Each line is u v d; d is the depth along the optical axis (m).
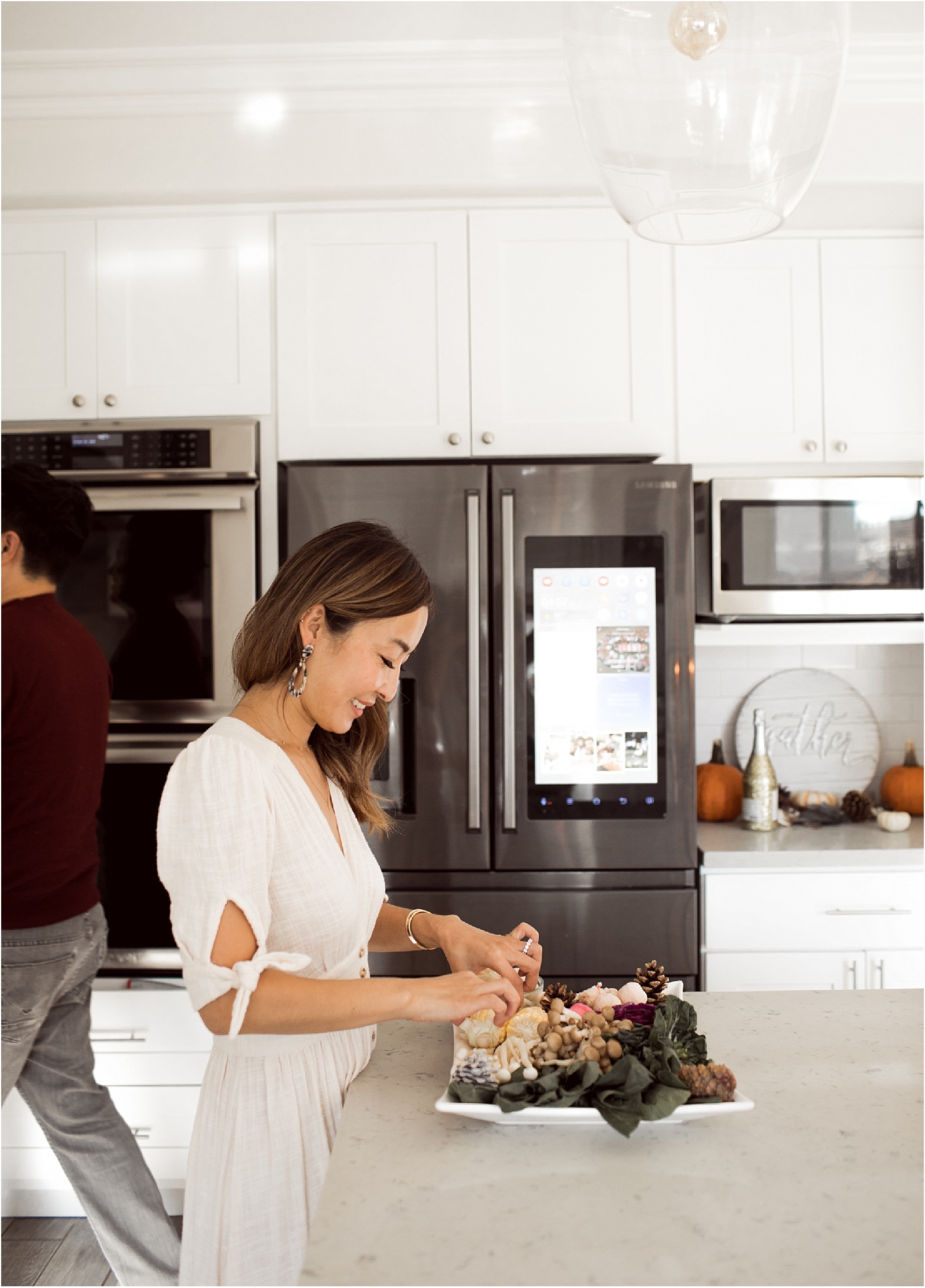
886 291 2.55
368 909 1.23
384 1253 0.79
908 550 2.42
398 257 2.48
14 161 2.43
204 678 2.38
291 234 2.48
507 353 2.48
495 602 2.29
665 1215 0.84
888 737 2.95
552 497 2.28
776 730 2.94
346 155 2.43
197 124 2.43
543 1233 0.81
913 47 2.31
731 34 0.85
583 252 2.48
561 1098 0.97
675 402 2.54
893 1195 0.87
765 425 2.54
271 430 2.49
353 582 1.14
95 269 2.49
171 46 2.35
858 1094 1.07
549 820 2.28
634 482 2.28
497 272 2.48
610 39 0.88
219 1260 1.08
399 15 2.24
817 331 2.54
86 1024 2.00
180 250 2.49
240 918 1.02
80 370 2.49
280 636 1.17
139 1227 1.94
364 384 2.48
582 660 2.29
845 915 2.33
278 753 1.13
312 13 2.22
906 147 2.35
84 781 1.93
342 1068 1.14
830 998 1.37
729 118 0.88
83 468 2.44
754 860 2.32
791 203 0.97
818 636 2.54
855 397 2.55
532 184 2.43
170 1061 2.32
